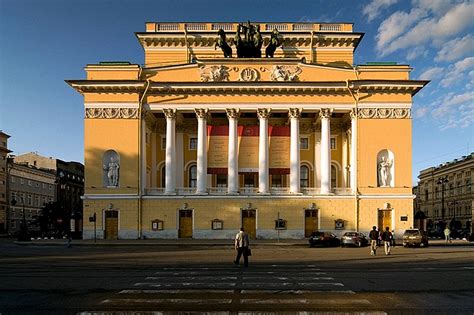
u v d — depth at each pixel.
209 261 25.05
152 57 54.31
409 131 46.53
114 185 46.50
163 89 46.81
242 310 11.58
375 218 46.03
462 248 38.16
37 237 55.75
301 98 47.16
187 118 51.91
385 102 46.75
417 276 18.41
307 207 46.31
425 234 40.50
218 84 46.69
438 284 16.16
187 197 46.50
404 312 11.45
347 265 22.91
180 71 47.62
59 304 12.48
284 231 46.22
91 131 46.62
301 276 18.27
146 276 18.30
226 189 47.19
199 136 47.31
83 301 12.88
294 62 47.41
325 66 47.31
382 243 39.84
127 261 25.09
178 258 27.06
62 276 18.38
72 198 116.94
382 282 16.61
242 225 46.56
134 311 11.53
